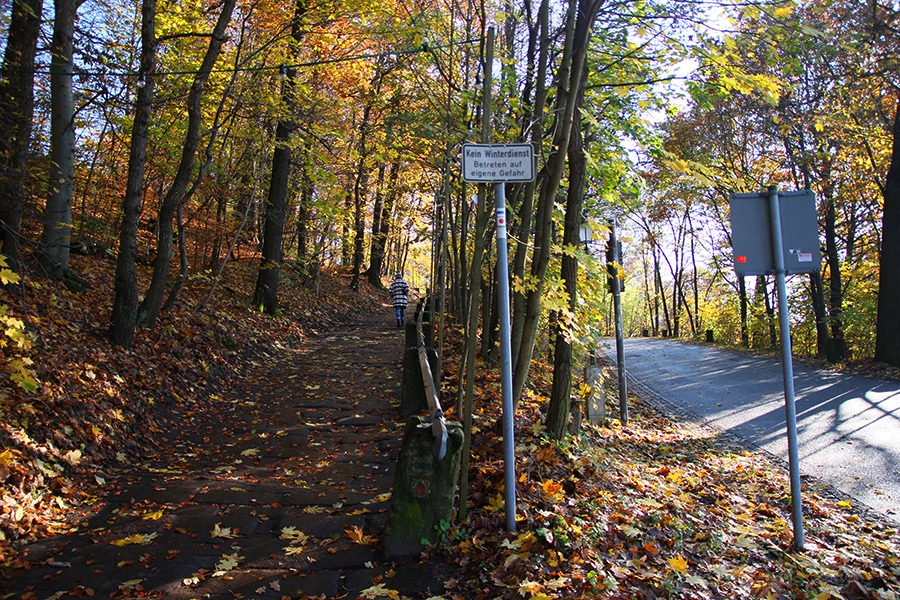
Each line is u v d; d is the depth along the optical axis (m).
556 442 5.74
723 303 33.47
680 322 45.72
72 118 9.14
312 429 7.41
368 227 25.30
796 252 4.50
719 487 6.21
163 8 11.77
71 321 7.90
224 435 7.17
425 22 7.14
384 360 12.15
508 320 4.19
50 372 6.16
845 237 20.80
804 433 8.73
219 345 10.58
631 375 16.92
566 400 6.00
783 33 5.48
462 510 4.35
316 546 4.16
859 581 4.04
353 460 6.23
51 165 8.97
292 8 11.70
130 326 8.02
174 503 4.91
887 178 15.72
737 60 5.59
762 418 10.02
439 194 9.34
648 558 4.10
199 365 9.33
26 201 8.53
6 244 6.57
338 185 16.16
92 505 4.82
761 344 25.41
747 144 19.88
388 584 3.66
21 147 8.18
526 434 5.98
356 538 4.23
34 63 8.48
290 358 12.34
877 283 19.94
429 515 4.04
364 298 25.66
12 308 6.99
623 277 7.03
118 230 14.02
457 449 4.10
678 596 3.60
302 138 13.75
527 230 5.44
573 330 6.02
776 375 15.17
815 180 18.62
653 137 7.79
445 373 8.94
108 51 10.23
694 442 8.50
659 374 16.95
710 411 11.05
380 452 6.48
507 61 7.37
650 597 3.53
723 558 4.38
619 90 6.87
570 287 6.18
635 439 8.30
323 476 5.73
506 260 4.20
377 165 15.74
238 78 12.45
